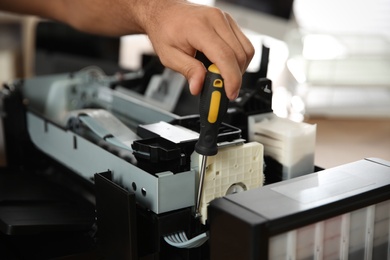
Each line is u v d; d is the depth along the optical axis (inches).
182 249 23.3
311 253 20.3
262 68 31.7
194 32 23.0
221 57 21.6
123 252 22.4
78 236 26.0
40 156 35.6
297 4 68.4
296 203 19.8
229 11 61.7
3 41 79.8
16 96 35.6
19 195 28.9
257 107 28.2
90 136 28.5
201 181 22.3
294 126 26.7
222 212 19.2
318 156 49.2
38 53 58.1
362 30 67.9
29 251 24.8
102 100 36.9
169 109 39.5
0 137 45.9
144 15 27.5
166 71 41.1
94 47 59.2
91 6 34.0
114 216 22.7
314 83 59.6
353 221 21.4
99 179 23.6
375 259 23.1
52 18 40.1
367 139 54.7
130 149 24.3
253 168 24.4
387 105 60.8
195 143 23.1
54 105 38.2
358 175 22.8
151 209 22.5
